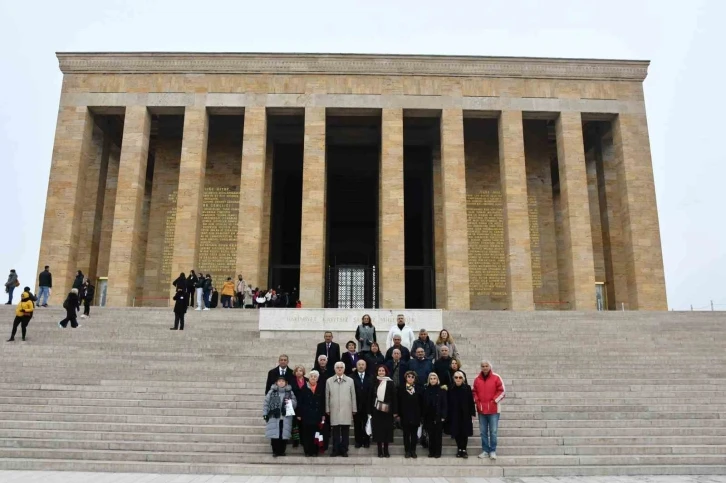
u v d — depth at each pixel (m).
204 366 15.67
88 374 14.90
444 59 33.78
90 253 34.34
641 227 32.41
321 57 33.59
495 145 37.25
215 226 35.25
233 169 36.12
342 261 41.50
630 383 14.79
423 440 11.89
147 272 34.62
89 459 11.11
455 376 11.38
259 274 31.97
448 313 22.81
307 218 31.91
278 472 10.46
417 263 40.09
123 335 18.95
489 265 35.34
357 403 11.48
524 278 31.45
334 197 41.62
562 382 14.70
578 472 10.73
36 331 18.80
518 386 14.42
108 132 36.50
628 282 32.59
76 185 32.09
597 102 33.94
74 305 19.67
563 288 35.22
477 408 11.28
